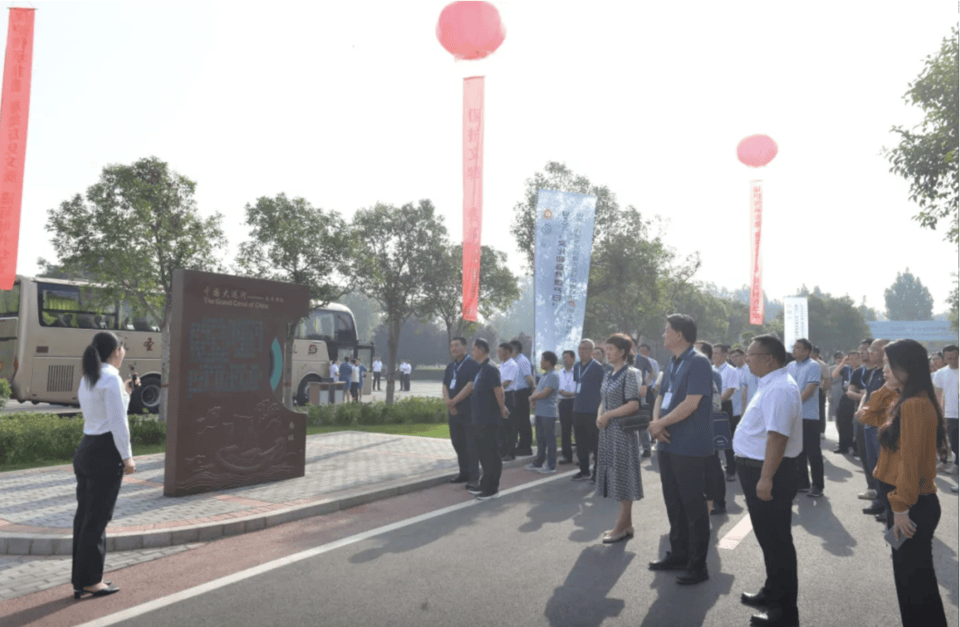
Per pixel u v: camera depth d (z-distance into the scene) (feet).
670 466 16.30
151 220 48.19
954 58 43.06
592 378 28.48
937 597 10.80
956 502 24.84
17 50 25.09
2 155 24.98
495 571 15.93
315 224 61.26
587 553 17.53
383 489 24.80
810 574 16.07
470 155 35.27
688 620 13.06
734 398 29.81
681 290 98.53
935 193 45.11
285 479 26.86
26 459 31.96
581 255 42.63
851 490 26.96
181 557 17.08
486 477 24.88
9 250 25.31
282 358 27.94
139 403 64.34
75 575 14.10
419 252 79.00
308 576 15.48
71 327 59.47
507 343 35.70
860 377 37.04
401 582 15.07
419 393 116.67
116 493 14.69
